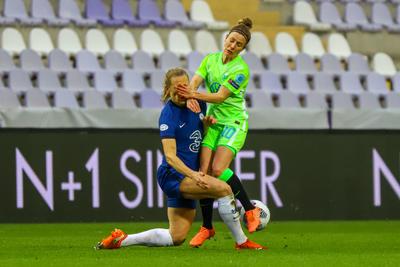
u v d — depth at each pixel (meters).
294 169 36.88
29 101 41.28
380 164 37.91
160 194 35.56
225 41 22.06
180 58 47.75
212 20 51.38
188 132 20.55
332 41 51.72
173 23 49.81
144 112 37.72
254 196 36.31
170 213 20.84
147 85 45.22
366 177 37.75
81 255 19.84
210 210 21.88
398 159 38.09
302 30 52.44
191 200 20.80
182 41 48.53
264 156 36.44
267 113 39.53
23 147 34.19
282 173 36.72
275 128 37.38
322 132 37.25
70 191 34.66
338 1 55.41
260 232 30.59
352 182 37.62
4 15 46.94
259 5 53.50
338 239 26.78
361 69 50.00
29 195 34.25
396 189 38.09
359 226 34.03
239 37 21.83
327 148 37.31
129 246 21.39
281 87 46.50
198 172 19.98
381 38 53.59
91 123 37.22
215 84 22.12
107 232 29.94
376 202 37.91
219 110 21.98
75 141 34.66
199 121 20.69
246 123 22.17
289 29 52.28
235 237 21.20
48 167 34.44
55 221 34.50
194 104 20.47
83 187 34.75
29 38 45.97
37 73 43.31
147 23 49.31
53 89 42.84
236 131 21.86
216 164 21.62
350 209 37.59
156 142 35.41
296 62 48.53
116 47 47.22
